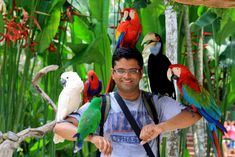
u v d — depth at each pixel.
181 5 3.82
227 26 4.80
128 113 2.84
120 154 2.84
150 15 4.84
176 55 4.23
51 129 2.84
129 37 3.41
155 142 2.91
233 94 5.12
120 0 5.05
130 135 2.85
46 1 4.58
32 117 5.41
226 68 5.16
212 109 2.97
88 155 5.24
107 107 2.85
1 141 2.56
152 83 3.30
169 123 2.83
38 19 4.59
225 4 2.76
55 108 3.21
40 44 4.58
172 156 4.29
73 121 2.88
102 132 2.85
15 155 4.93
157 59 3.26
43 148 4.90
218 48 5.26
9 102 4.59
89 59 4.67
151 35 3.30
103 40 4.76
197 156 4.80
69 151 5.54
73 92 3.10
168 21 4.23
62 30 5.00
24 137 2.62
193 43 4.94
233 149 7.64
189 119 2.93
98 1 4.74
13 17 4.25
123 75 2.83
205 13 4.64
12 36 4.07
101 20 4.79
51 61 5.01
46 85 4.95
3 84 4.55
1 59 4.75
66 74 3.16
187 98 2.96
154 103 2.94
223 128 2.97
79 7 5.15
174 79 3.01
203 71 5.15
